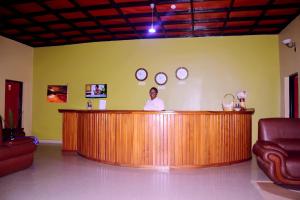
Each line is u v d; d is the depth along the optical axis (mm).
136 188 3984
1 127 4562
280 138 4641
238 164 5660
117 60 8320
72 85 8641
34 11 6082
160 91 7980
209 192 3816
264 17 6285
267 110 7457
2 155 4465
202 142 5305
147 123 5258
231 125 5668
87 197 3576
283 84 7098
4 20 6582
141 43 8172
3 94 7758
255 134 7488
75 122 7066
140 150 5270
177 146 5199
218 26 6945
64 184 4160
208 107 7730
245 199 3533
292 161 3939
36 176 4621
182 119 5227
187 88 7852
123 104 8219
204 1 5441
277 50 7492
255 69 7555
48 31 7438
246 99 7562
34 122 8836
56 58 8789
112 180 4406
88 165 5500
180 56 7926
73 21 6680
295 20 6250
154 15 6191
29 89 8805
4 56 7828
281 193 3785
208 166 5336
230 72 7664
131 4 5609
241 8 5770
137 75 8141
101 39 8250
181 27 7062
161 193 3764
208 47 7793
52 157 6352
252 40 7598
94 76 8477
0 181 4301
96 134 5871
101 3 5629
